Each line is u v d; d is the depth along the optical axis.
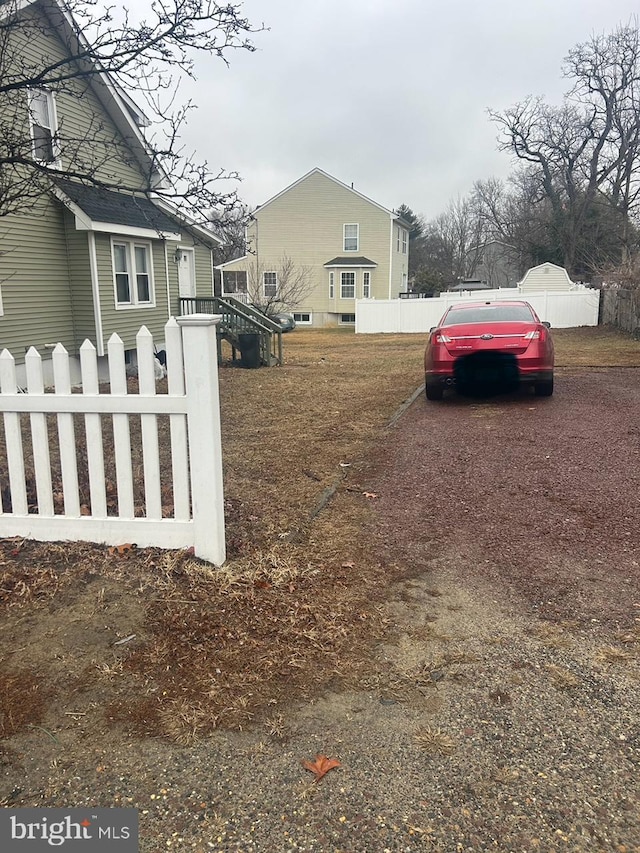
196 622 3.03
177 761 2.19
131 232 12.98
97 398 3.59
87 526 3.76
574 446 6.34
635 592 3.36
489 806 1.98
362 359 16.77
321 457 6.27
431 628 3.03
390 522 4.43
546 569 3.65
